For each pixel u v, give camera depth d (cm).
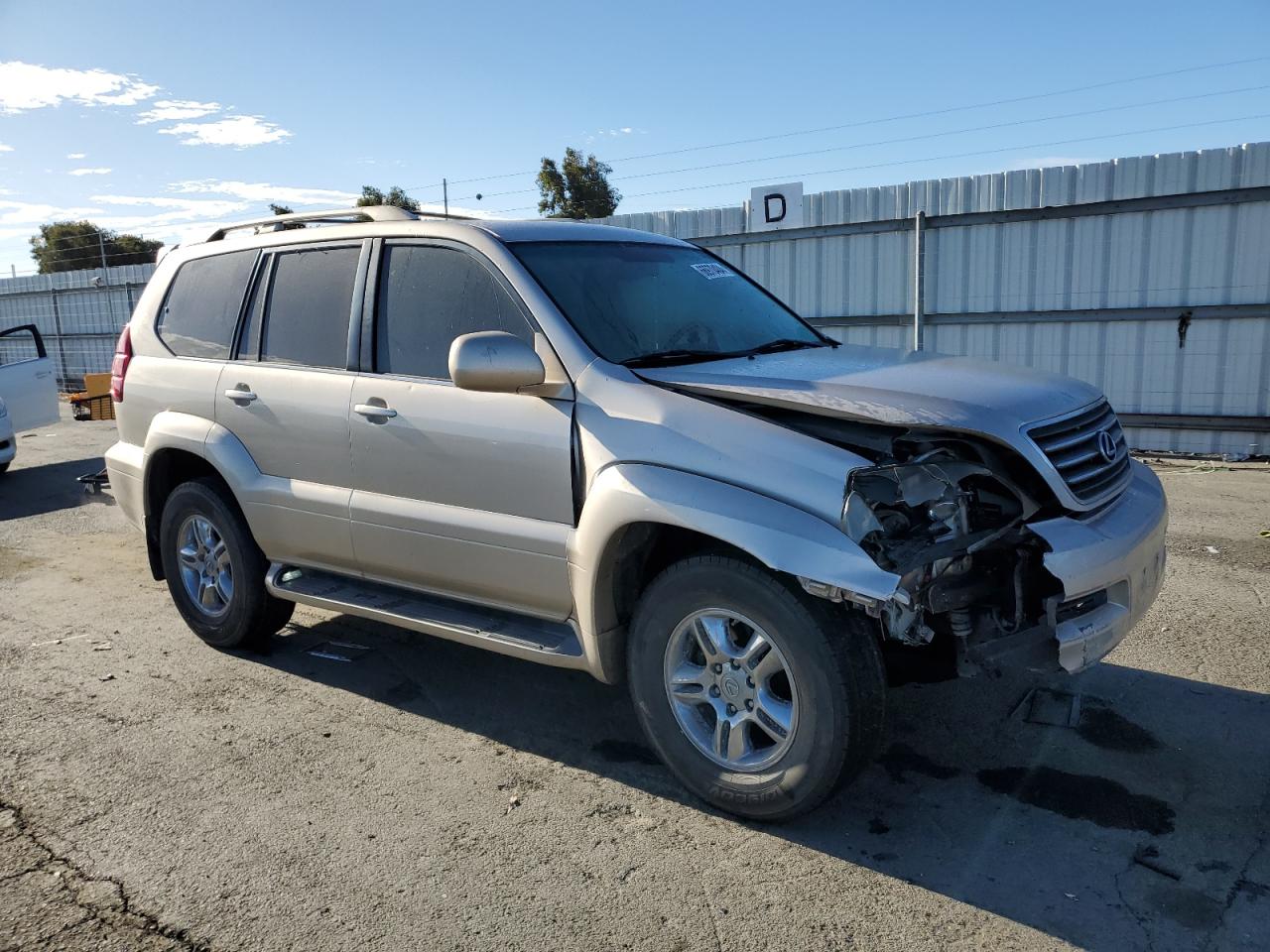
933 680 329
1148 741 376
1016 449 313
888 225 1102
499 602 383
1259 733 380
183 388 493
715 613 321
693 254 475
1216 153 930
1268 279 934
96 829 333
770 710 316
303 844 321
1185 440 994
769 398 317
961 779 353
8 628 558
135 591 628
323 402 426
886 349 439
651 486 319
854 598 279
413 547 398
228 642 495
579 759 379
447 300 398
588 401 347
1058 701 413
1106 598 333
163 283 532
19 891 299
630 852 313
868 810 335
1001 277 1054
